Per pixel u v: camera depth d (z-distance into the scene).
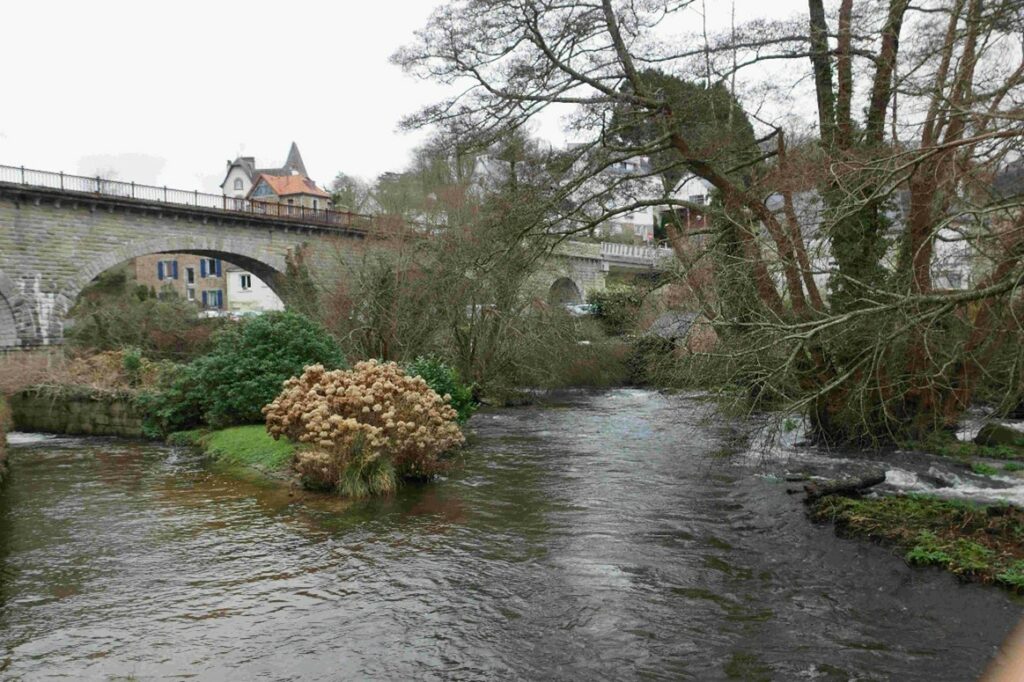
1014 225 10.43
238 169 91.00
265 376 14.56
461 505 10.24
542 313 25.09
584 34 13.18
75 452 14.60
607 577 7.42
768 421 11.89
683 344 14.12
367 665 5.52
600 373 28.81
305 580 7.26
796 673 5.45
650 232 69.44
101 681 5.21
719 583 7.27
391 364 12.70
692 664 5.59
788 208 13.03
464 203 23.23
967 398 14.39
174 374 16.92
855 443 14.38
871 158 11.38
